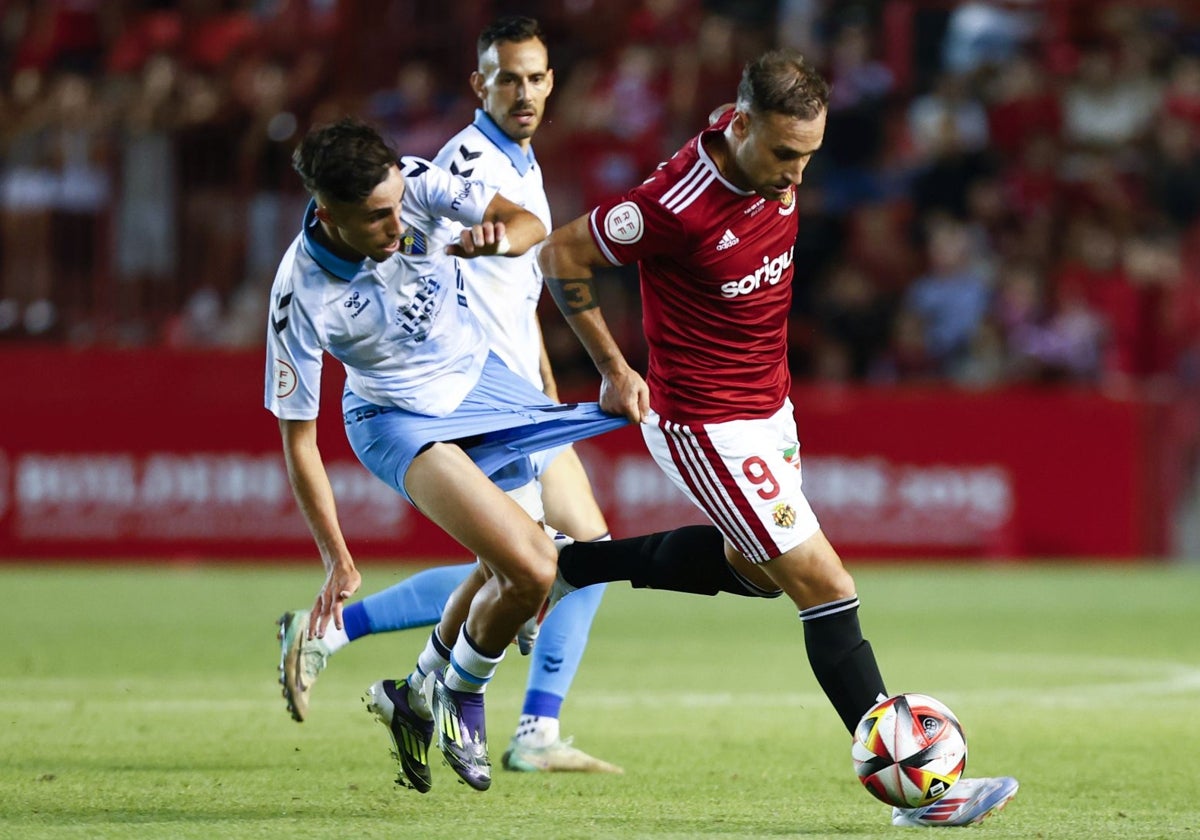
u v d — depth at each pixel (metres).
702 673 30.45
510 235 18.33
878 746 16.38
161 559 51.12
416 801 17.95
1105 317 57.78
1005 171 63.22
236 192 55.44
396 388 18.66
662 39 63.44
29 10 65.94
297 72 62.22
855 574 50.59
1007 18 67.38
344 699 26.53
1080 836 15.84
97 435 51.12
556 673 20.77
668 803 17.98
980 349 55.94
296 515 51.25
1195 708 25.84
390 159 16.55
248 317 54.84
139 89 60.75
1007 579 49.22
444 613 18.67
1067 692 27.69
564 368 53.78
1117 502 53.44
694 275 18.11
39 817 16.52
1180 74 66.75
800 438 52.34
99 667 30.38
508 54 22.58
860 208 59.94
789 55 17.17
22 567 50.66
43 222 54.75
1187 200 64.12
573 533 21.88
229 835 15.50
